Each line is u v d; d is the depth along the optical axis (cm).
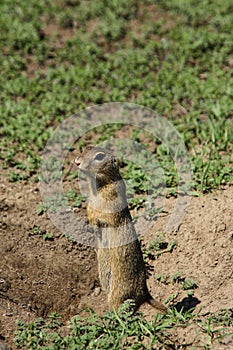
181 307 995
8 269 1121
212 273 1045
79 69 1714
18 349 906
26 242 1155
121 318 935
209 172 1247
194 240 1096
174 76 1659
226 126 1406
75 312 1092
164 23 1931
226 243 1071
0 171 1306
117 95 1586
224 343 891
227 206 1124
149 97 1588
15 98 1597
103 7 2003
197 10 1973
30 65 1745
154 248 1104
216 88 1596
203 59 1744
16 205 1205
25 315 1001
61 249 1151
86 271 1136
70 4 2033
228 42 1805
